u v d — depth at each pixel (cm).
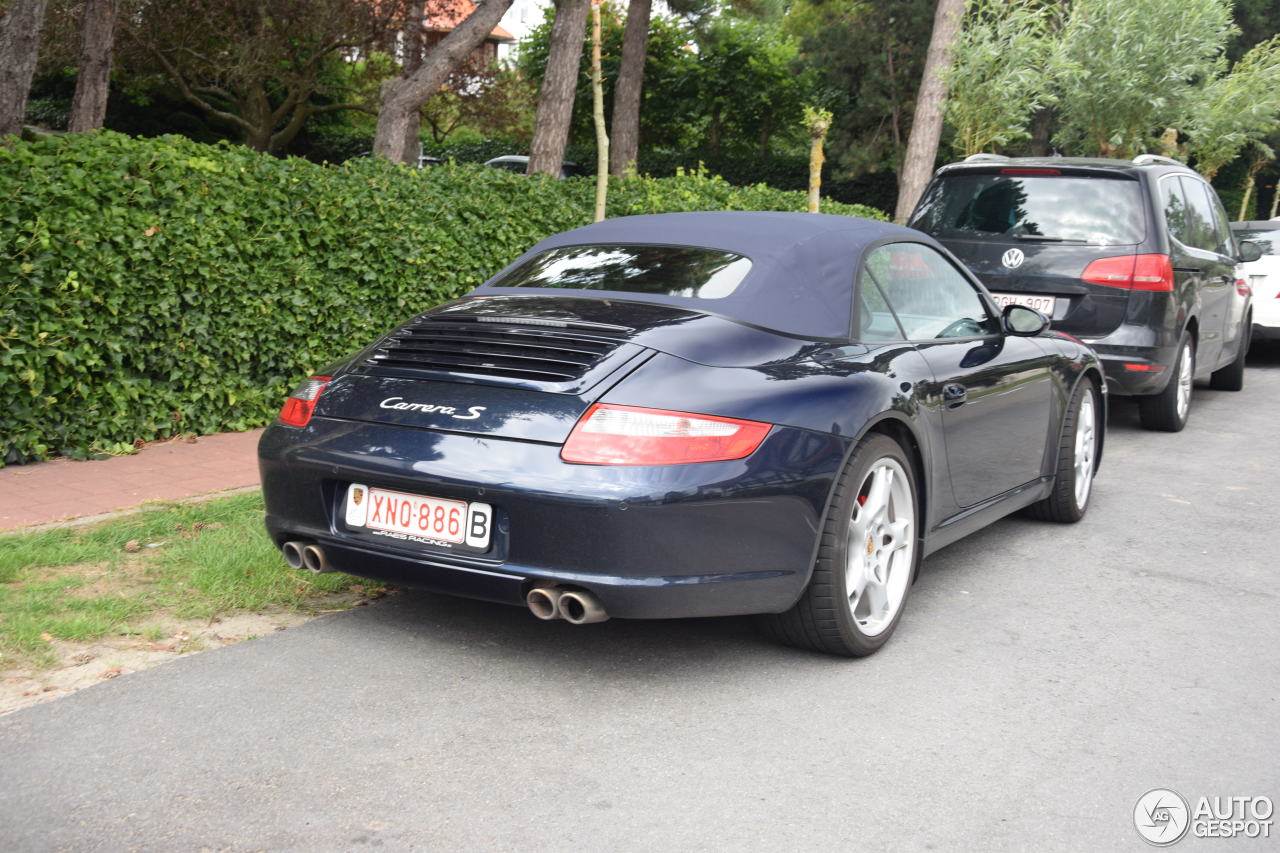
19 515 495
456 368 351
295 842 250
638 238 429
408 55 2033
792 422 336
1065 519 564
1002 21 1273
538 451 318
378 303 761
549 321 361
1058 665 376
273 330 695
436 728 311
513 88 3331
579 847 252
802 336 373
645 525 309
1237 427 866
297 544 363
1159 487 657
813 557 345
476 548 327
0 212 551
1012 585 466
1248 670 376
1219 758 309
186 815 259
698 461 316
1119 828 269
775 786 284
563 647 376
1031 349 509
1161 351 737
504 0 1196
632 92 2453
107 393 618
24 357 573
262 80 2828
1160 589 464
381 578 351
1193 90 1455
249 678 341
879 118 3481
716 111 4053
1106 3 1366
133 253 604
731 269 388
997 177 783
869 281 414
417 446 334
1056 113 2859
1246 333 1053
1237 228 1305
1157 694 353
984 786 288
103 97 1178
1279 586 472
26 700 319
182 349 653
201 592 407
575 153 4022
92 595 398
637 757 298
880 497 376
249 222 675
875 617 381
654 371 331
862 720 326
